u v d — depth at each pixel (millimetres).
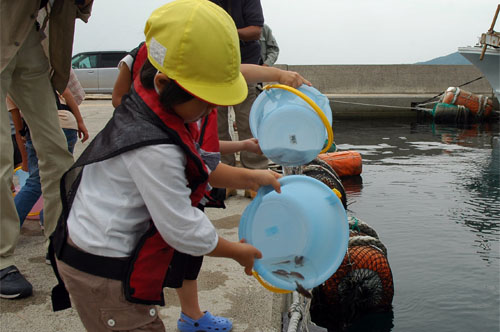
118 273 1645
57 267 1784
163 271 1706
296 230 1908
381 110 18922
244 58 4441
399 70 20406
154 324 1765
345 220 1937
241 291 2898
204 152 1913
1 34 2580
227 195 4859
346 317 3600
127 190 1643
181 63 1539
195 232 1618
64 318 2559
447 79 20422
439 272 4566
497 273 4555
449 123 17219
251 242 1890
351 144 12422
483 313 3805
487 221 6129
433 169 9242
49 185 3033
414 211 6539
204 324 2404
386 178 8492
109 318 1696
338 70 20406
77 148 7098
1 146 2648
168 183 1581
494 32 16922
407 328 3564
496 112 18281
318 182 1942
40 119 2930
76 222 1685
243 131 4570
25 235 3758
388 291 3721
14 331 2430
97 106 14039
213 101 1539
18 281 2732
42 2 2814
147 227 1708
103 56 18875
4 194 2672
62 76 3055
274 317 2633
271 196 1923
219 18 1571
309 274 1927
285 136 2285
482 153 11047
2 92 2666
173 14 1569
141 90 1678
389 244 5297
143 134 1580
